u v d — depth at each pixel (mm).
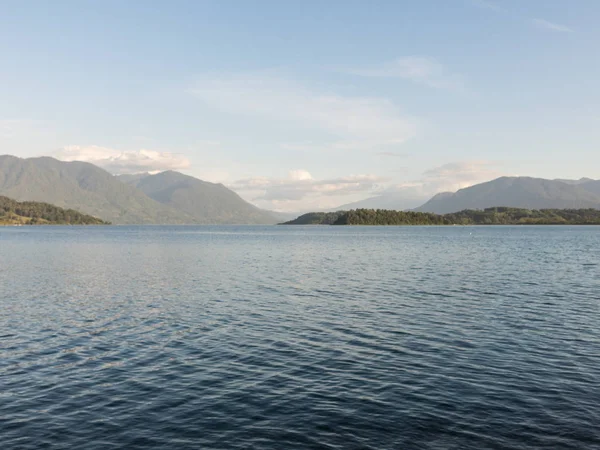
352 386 19641
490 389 19156
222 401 18156
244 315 34250
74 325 31250
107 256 92062
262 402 18016
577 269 64562
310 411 17141
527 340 26875
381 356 23844
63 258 86688
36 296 43125
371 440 14922
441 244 137000
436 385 19672
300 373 21344
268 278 56062
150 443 14883
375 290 46062
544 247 118375
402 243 144625
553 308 36406
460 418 16438
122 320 32750
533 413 16797
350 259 83625
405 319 32594
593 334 28219
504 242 148000
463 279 54188
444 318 32875
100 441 15047
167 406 17734
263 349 25297
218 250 111875
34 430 15828
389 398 18266
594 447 14375
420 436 15141
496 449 14289
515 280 53062
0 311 36094
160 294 44156
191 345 26188
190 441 14984
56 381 20547
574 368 21844
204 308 37031
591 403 17672
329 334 28453
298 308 36812
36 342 27000
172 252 104375
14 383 20297
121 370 21984
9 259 84062
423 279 54375
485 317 33156
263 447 14539
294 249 115438
